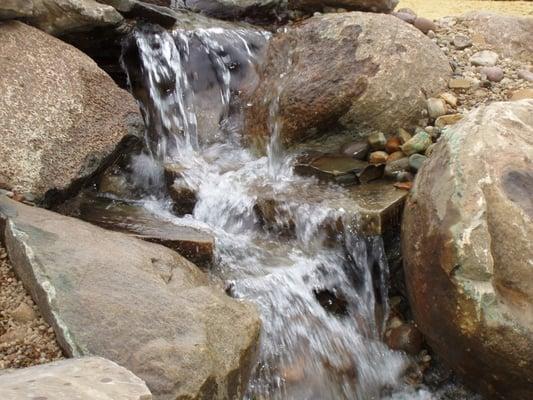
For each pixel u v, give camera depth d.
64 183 1.95
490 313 1.58
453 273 1.62
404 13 2.82
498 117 1.77
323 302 1.93
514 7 4.25
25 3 2.12
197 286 1.65
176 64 2.47
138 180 2.19
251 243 2.01
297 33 2.43
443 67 2.38
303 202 2.02
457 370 1.71
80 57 2.13
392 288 1.95
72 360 1.33
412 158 2.11
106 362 1.32
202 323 1.53
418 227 1.73
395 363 1.86
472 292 1.59
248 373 1.57
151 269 1.64
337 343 1.87
